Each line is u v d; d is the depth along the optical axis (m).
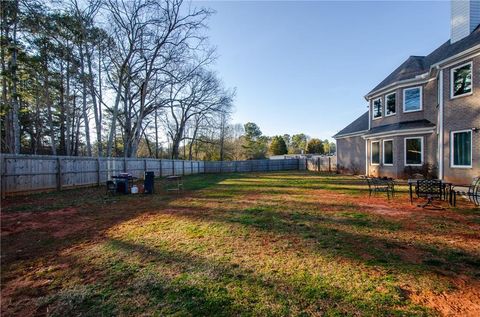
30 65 15.64
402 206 7.22
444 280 2.94
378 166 16.56
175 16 19.97
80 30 16.83
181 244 4.27
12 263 3.62
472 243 4.15
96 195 10.23
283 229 5.05
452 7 12.97
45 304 2.59
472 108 9.65
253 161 32.69
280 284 2.87
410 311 2.36
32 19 14.24
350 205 7.46
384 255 3.68
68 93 21.09
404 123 15.04
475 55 9.54
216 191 11.27
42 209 7.42
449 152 10.59
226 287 2.82
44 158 10.75
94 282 3.01
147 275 3.15
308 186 12.66
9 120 19.05
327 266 3.33
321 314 2.32
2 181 9.07
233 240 4.43
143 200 9.02
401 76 15.77
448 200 7.91
